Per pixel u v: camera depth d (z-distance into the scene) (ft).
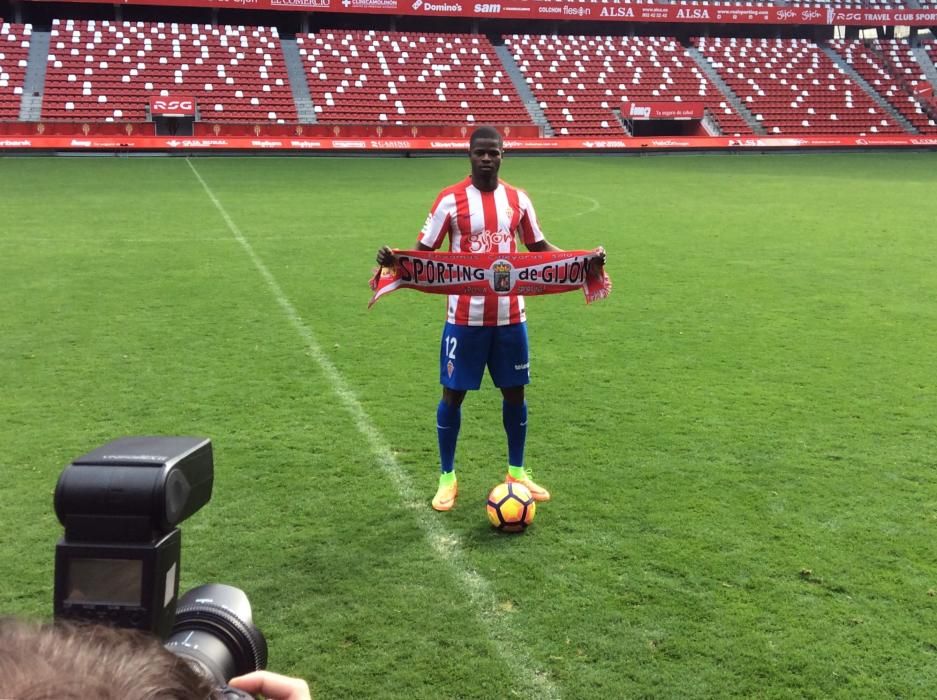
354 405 19.22
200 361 22.39
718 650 10.11
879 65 135.54
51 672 1.65
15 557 12.22
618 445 16.98
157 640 2.08
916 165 93.25
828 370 22.24
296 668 9.77
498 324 13.80
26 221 45.83
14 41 101.35
